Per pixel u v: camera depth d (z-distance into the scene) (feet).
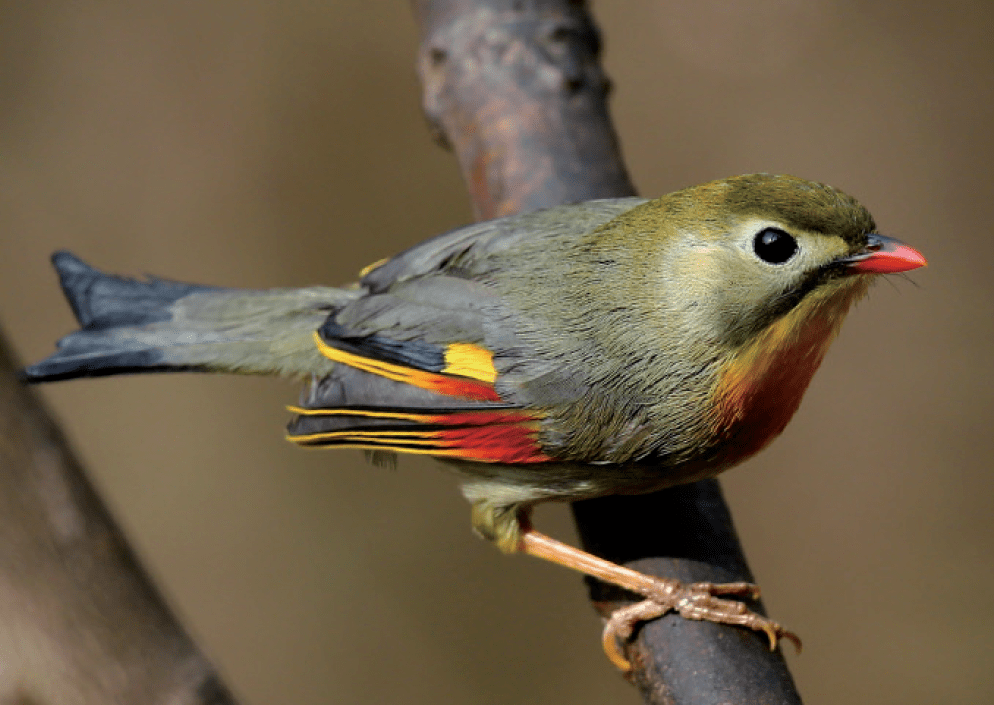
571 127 23.70
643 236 19.08
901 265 17.69
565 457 19.27
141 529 45.11
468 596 43.75
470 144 24.22
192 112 48.49
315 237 48.06
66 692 15.07
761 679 17.20
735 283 18.11
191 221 47.78
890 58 50.42
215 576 44.52
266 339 21.74
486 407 19.33
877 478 45.19
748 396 18.52
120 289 22.44
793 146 49.90
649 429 18.70
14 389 15.61
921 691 41.27
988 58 49.70
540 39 24.59
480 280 20.07
